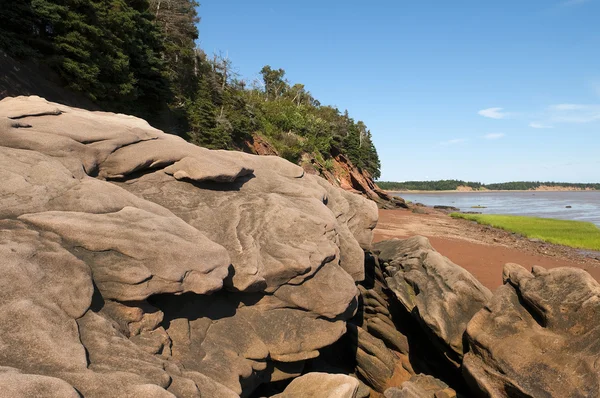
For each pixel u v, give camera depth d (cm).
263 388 1092
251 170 1398
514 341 1062
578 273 1059
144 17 3753
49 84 2572
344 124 10681
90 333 637
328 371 1306
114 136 1136
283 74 12481
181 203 1122
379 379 1342
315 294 1127
